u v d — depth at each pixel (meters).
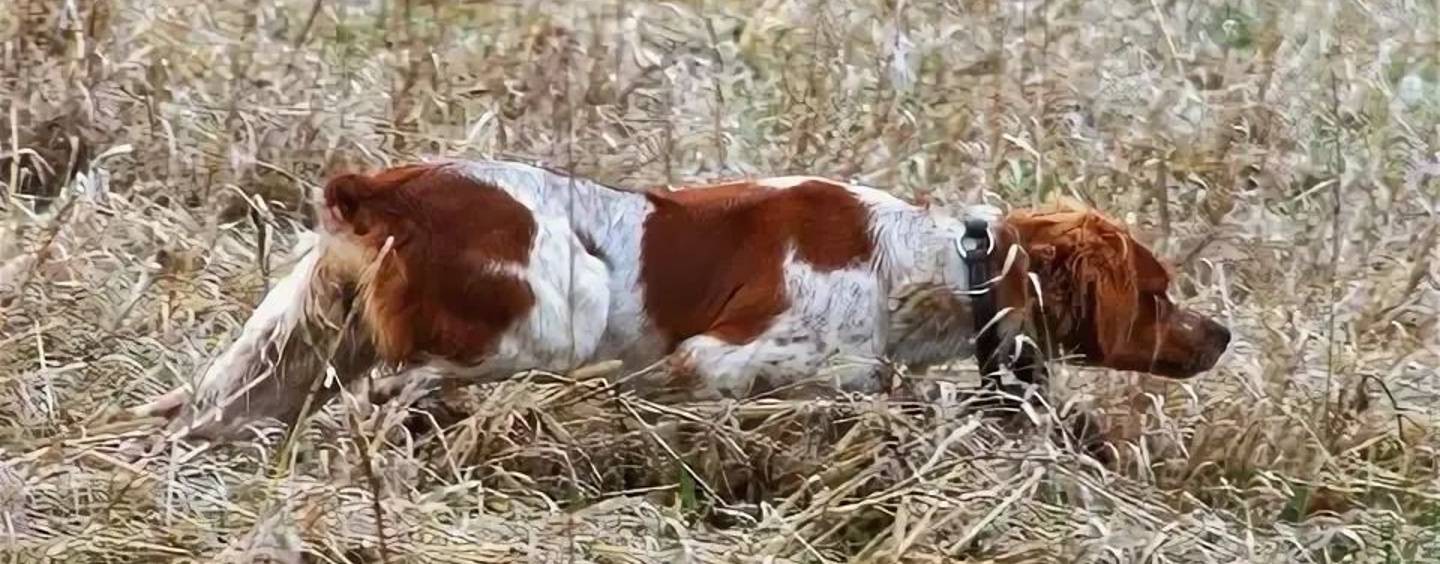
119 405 6.45
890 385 6.39
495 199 6.11
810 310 6.29
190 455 5.74
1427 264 8.17
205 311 7.19
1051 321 6.61
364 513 5.49
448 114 9.15
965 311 6.48
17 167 8.19
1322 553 6.02
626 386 6.26
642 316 6.26
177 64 9.29
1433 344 7.82
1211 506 6.42
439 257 6.04
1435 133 10.21
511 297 6.07
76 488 5.58
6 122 8.78
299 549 5.20
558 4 10.78
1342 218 8.87
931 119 9.41
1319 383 7.20
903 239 6.44
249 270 7.48
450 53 9.99
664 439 6.18
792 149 8.88
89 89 8.83
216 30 9.85
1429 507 6.40
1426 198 9.29
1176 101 10.03
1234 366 7.14
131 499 5.56
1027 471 5.98
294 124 8.75
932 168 8.88
